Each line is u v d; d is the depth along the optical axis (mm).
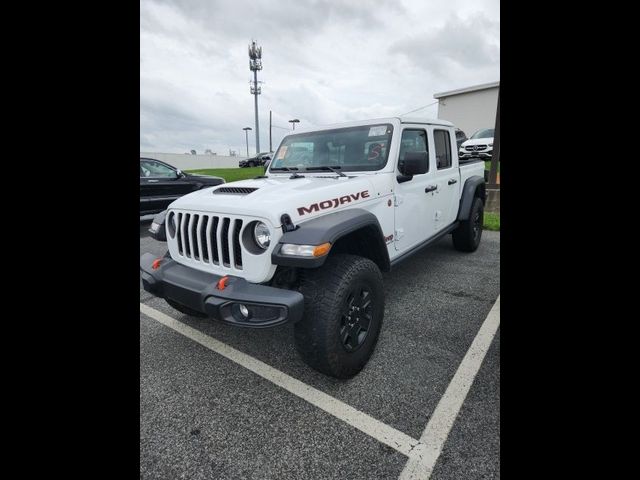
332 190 2406
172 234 2596
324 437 1852
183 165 37906
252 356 2629
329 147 3293
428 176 3502
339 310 2068
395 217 2982
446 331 2869
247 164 31891
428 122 3521
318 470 1665
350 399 2121
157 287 2387
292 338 2867
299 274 2195
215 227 2266
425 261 4680
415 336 2801
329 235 1991
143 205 7406
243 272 2115
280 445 1815
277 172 3459
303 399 2143
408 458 1701
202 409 2088
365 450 1758
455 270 4312
